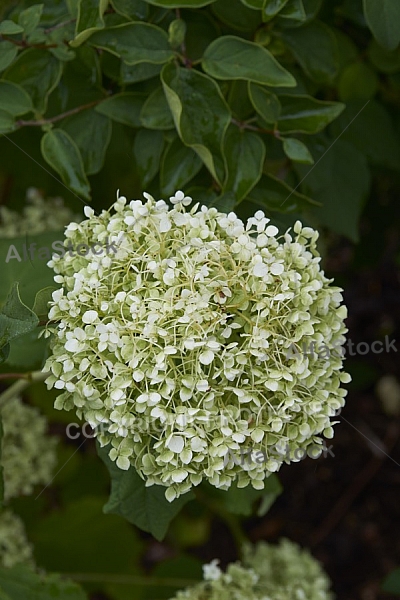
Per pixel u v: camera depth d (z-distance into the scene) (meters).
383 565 1.25
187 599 0.84
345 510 1.28
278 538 1.27
